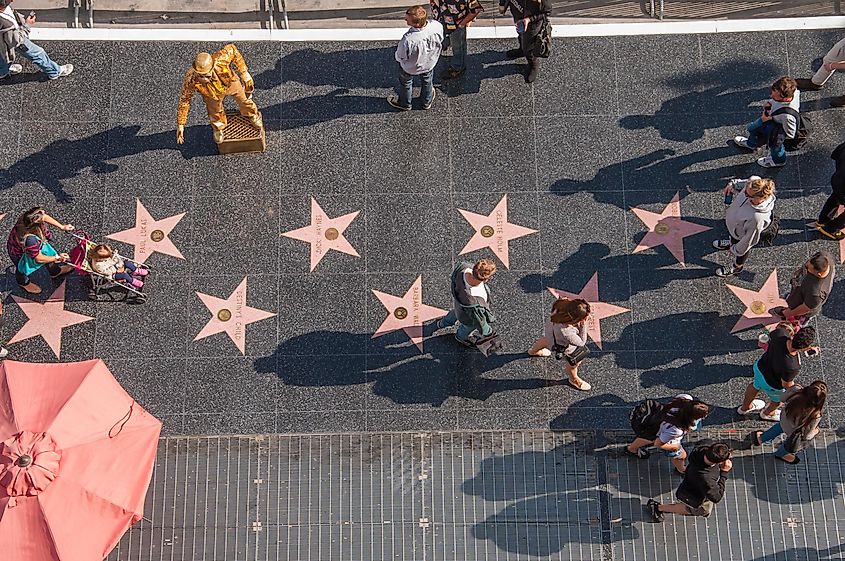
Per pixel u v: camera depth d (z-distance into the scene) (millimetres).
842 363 9305
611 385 9250
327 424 9086
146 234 9906
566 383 9258
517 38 11023
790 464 8852
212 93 9109
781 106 9336
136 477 7508
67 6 12164
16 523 7051
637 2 12281
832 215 9609
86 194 10109
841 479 8781
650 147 10398
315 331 9484
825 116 10539
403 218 10023
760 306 9570
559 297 9633
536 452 8953
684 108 10602
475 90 10688
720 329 9484
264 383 9250
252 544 8602
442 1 9914
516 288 9688
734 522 8641
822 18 11023
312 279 9719
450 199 10117
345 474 8867
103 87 10656
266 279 9719
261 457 8922
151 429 7734
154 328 9484
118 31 10922
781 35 10961
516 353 9391
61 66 10672
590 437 9016
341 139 10414
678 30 10977
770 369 8164
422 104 10477
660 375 9289
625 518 8680
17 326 9484
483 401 9180
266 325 9516
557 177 10234
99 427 7547
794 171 10234
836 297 9602
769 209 8430
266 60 10859
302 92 10688
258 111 10359
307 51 10914
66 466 7254
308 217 10016
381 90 10703
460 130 10469
